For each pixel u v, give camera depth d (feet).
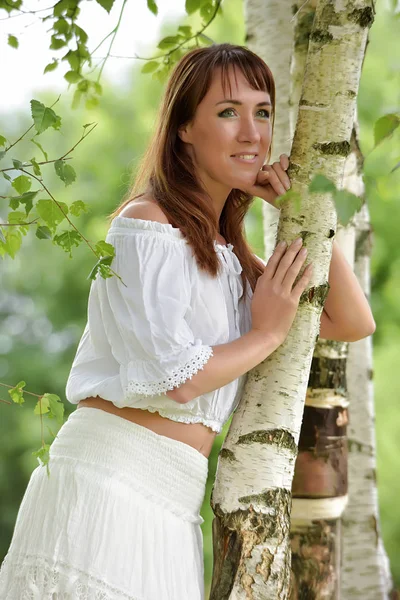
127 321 8.16
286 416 8.39
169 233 8.50
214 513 8.39
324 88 8.50
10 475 37.78
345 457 11.19
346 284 9.58
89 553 8.04
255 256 10.04
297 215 8.54
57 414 8.75
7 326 40.40
